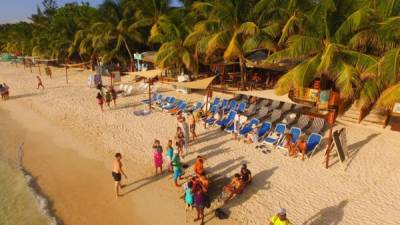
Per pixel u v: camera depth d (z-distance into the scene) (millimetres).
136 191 11727
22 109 24859
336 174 12047
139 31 38125
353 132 15977
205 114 18688
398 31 13977
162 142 15938
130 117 20438
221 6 22203
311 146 13703
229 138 15914
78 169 13797
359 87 15609
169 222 9906
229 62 28297
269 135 15508
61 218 10344
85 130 18641
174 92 27266
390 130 15656
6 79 41594
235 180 10859
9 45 82875
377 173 12023
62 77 41312
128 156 14633
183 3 33219
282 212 7727
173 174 12055
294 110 18984
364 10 14133
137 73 23828
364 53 16375
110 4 37188
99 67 39844
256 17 22469
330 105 17266
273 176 12070
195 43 26562
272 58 17188
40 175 13406
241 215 9953
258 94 16781
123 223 9984
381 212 9781
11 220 10227
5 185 12562
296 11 21016
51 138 17797
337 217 9641
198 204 9430
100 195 11633
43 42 57062
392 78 13602
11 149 16453
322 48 16422
